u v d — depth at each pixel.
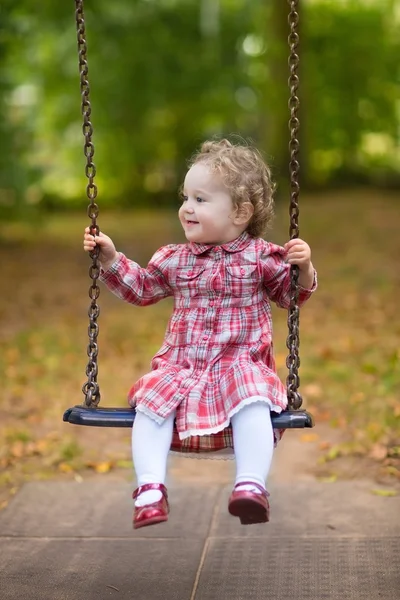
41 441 9.13
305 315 14.81
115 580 6.07
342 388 10.32
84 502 7.57
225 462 8.66
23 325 14.94
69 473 8.33
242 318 5.15
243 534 6.79
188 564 6.30
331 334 13.33
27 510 7.40
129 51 31.34
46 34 30.64
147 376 5.04
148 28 31.48
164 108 32.44
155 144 33.69
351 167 38.25
